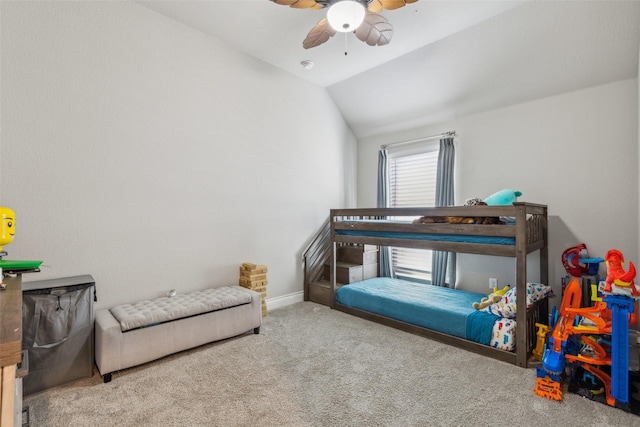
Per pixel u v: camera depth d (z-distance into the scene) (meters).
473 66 3.40
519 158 3.49
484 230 2.70
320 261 4.63
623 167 2.88
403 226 3.26
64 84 2.49
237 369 2.39
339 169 4.94
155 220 2.99
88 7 2.60
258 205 3.84
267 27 3.18
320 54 3.68
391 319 3.32
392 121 4.61
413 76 3.83
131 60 2.83
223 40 3.43
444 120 4.15
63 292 2.18
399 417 1.83
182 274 3.17
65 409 1.90
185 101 3.19
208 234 3.37
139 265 2.89
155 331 2.42
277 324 3.37
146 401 1.98
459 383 2.20
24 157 2.33
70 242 2.53
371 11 2.17
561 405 1.94
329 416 1.84
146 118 2.93
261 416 1.83
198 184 3.29
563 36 2.81
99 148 2.67
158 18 2.99
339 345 2.83
